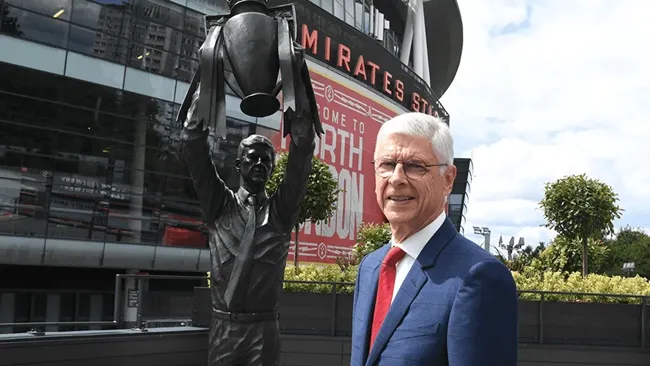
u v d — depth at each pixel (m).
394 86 35.44
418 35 46.03
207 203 4.98
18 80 17.86
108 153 19.75
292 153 4.71
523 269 12.85
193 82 4.80
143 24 20.36
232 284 4.82
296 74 4.40
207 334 7.33
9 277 19.27
